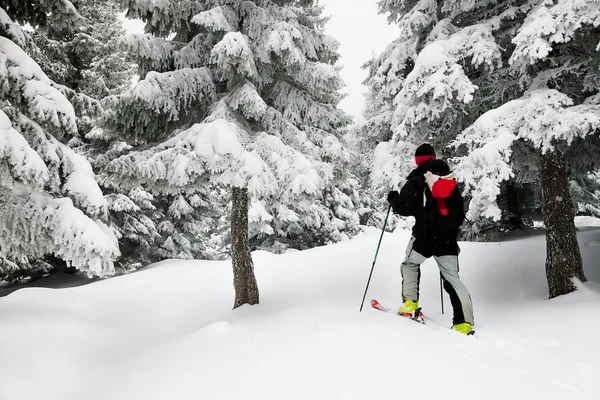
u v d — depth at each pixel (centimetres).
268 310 671
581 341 407
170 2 692
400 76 866
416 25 825
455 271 445
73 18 736
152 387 315
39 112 614
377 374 280
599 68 601
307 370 294
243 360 329
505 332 446
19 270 1639
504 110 608
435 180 435
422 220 443
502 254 859
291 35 685
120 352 488
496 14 771
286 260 1290
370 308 486
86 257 625
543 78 632
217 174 621
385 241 1579
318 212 2305
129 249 1842
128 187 686
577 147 803
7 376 388
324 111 754
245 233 740
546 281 700
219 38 725
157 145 705
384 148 894
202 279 1089
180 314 764
